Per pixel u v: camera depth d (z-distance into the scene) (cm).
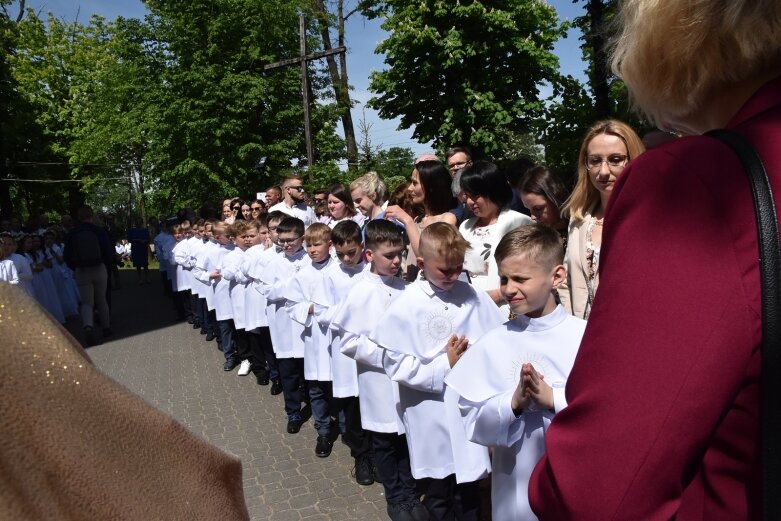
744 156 64
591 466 65
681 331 60
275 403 559
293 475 400
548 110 618
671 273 62
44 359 62
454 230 284
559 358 212
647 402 61
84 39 2852
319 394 437
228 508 76
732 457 63
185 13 1642
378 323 291
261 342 621
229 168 1611
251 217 857
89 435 63
